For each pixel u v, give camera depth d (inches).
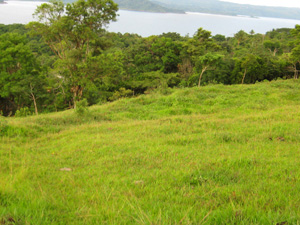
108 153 256.4
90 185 166.6
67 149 283.3
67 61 1116.5
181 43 2081.7
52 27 1122.7
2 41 1138.7
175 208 119.0
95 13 1173.7
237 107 546.6
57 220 105.3
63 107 1194.6
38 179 181.2
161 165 209.0
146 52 2102.6
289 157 215.9
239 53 2218.3
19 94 1091.9
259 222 96.3
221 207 119.6
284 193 135.9
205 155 230.5
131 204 124.7
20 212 102.8
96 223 103.8
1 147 285.9
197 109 545.0
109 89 1643.7
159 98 629.0
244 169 186.5
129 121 460.1
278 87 778.8
